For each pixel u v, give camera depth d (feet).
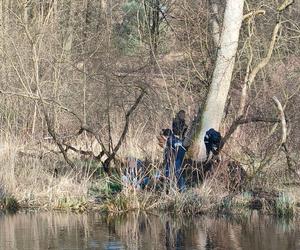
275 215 42.93
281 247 34.01
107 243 35.40
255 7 66.59
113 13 75.72
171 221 41.45
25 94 55.11
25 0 71.05
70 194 46.98
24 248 34.55
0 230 39.27
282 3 63.52
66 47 75.00
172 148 46.55
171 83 65.05
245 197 45.42
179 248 34.04
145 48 70.95
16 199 47.06
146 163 48.39
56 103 53.72
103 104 59.41
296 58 65.05
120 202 45.24
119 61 68.39
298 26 68.64
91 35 75.20
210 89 52.70
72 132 60.34
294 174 47.67
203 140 51.19
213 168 47.14
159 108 59.88
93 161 54.60
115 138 56.65
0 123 64.69
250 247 34.06
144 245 34.86
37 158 51.83
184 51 66.44
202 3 64.90
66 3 80.38
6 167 48.34
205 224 40.29
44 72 67.77
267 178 47.73
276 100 47.91
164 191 45.37
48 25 71.26
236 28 53.21
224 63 52.80
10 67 66.23
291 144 50.90
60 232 38.47
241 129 53.36
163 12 71.92
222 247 34.17
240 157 50.14
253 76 55.47
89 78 60.49
